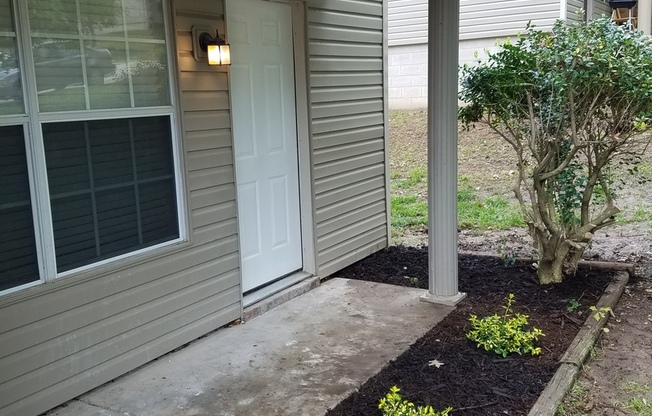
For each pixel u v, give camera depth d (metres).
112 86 3.28
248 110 4.43
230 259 4.12
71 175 3.11
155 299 3.59
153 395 3.18
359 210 5.72
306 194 4.99
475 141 10.55
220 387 3.25
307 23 4.81
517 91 4.42
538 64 4.23
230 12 4.20
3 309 2.81
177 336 3.75
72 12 3.05
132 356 3.46
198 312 3.89
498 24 11.37
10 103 2.83
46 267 3.00
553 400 2.97
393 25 12.61
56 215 3.05
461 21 11.69
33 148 2.91
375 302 4.54
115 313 3.35
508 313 4.15
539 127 4.54
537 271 4.85
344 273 5.41
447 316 4.18
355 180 5.63
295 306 4.51
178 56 3.61
